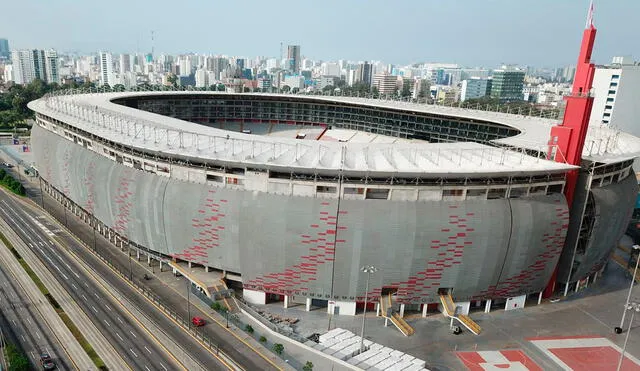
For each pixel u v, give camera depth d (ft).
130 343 244.01
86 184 376.48
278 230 272.31
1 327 251.80
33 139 496.64
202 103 634.84
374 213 265.54
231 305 285.02
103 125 378.94
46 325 256.32
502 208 276.62
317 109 634.02
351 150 308.60
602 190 306.76
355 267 272.31
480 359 246.88
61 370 219.82
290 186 274.77
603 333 278.26
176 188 300.20
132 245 348.59
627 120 654.94
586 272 327.88
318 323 274.16
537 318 291.99
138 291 300.20
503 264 284.00
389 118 583.58
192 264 316.19
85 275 319.06
